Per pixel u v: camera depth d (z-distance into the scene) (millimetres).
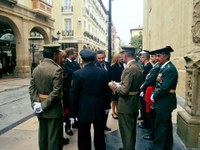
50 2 25719
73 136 5195
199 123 4355
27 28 20906
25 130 5633
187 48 8633
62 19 35375
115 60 6328
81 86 3723
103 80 3803
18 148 4508
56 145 3637
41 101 3600
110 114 7141
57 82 3490
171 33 11859
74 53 5324
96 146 3951
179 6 9969
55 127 3639
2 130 5629
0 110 8016
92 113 3713
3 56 25312
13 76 21875
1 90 12914
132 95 3988
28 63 21203
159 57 4062
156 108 4109
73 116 3799
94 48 47969
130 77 3895
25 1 20453
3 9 17250
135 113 4145
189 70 4637
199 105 4441
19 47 20281
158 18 16859
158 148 4133
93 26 46406
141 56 6004
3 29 24531
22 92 12430
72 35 35344
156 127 4137
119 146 4574
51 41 25969
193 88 4434
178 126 5105
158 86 4090
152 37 21188
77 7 34969
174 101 4059
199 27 4574
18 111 7836
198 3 4555
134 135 4121
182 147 4469
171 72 3916
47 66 3576
